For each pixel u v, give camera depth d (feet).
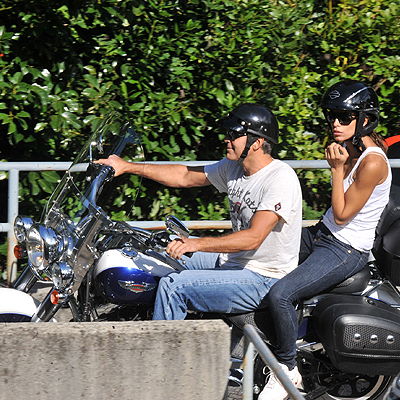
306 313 38.63
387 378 39.93
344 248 37.60
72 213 33.50
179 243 33.12
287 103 58.29
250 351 29.86
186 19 55.83
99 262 35.22
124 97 54.80
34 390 31.01
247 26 56.03
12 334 30.42
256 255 36.42
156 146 56.24
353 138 37.93
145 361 31.55
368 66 64.64
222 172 41.11
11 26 51.26
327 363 38.96
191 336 31.65
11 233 47.70
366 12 62.80
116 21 52.60
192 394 32.22
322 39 63.41
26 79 52.11
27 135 53.26
